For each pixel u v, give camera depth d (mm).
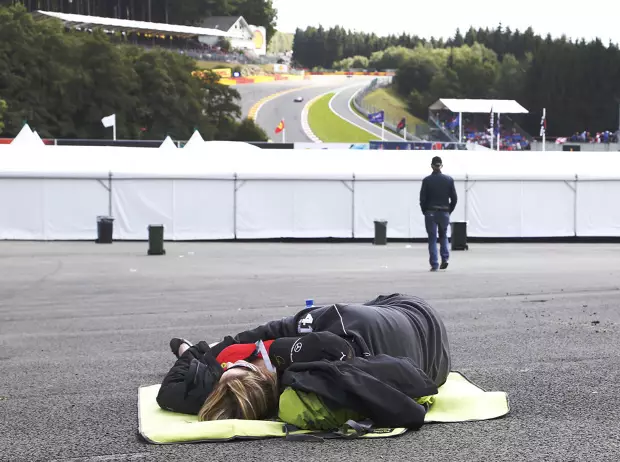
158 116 77500
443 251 17078
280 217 29109
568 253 23109
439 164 16766
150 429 4832
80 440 4715
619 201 29969
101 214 28172
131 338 8547
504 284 13961
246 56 178375
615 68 122125
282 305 11258
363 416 4793
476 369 6719
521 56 199125
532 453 4348
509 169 29547
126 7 167750
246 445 4531
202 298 12188
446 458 4266
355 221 29328
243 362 4977
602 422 5016
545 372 6582
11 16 71562
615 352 7492
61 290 13469
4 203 27750
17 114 67812
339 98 142500
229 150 30359
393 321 5289
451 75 149000
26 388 6180
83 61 73438
